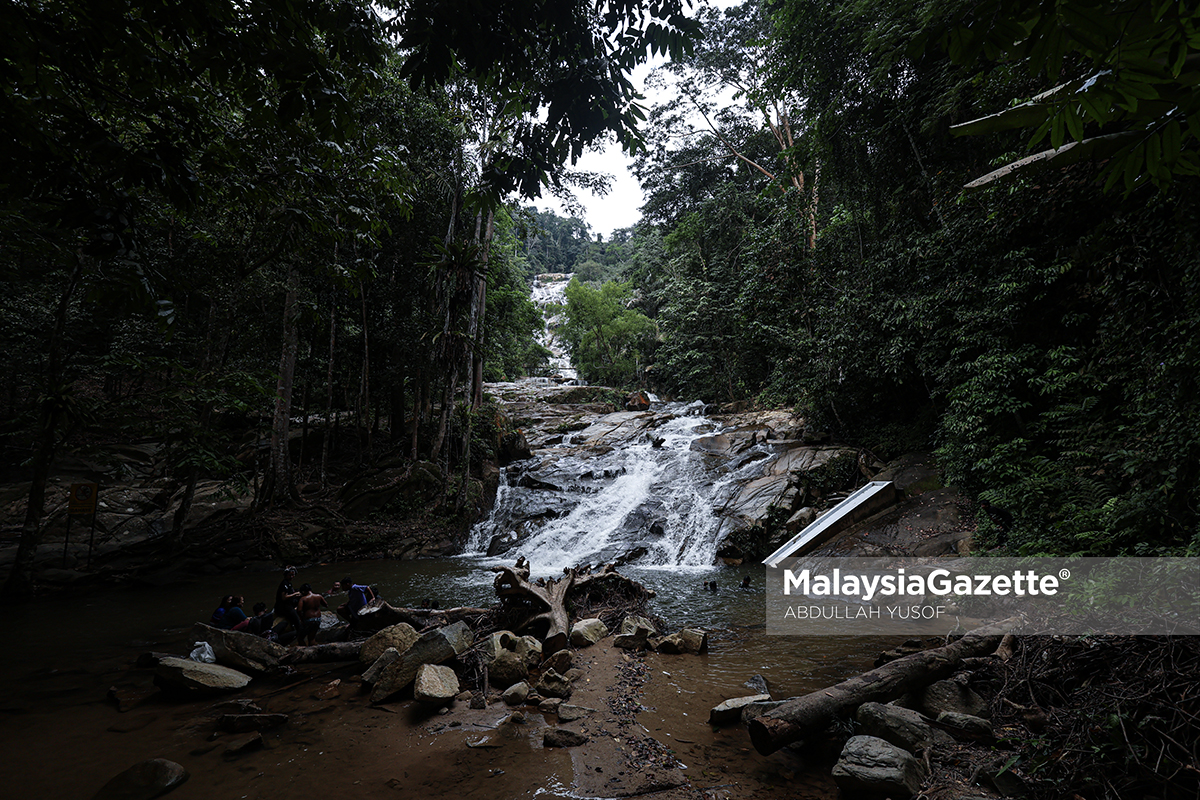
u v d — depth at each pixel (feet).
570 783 12.15
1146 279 25.30
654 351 136.26
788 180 57.93
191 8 10.23
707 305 93.76
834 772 11.69
